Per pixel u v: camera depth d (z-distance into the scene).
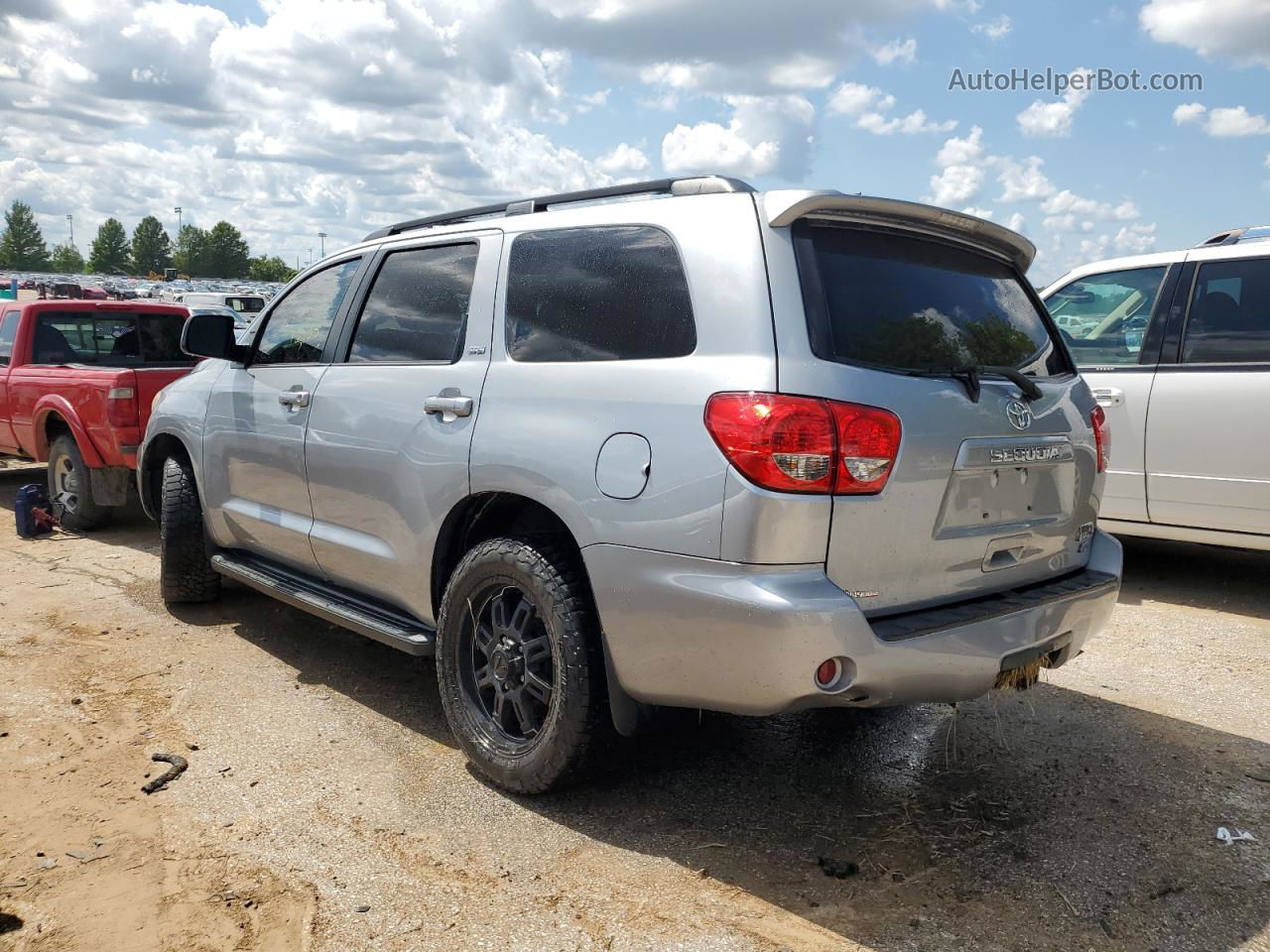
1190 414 5.53
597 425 2.94
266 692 4.22
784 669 2.56
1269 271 5.38
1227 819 3.18
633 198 3.31
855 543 2.64
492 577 3.25
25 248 183.50
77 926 2.57
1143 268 5.89
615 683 2.94
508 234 3.53
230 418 4.67
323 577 4.24
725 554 2.61
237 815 3.15
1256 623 5.30
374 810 3.19
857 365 2.71
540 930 2.56
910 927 2.59
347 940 2.51
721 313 2.78
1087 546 3.53
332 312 4.27
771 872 2.85
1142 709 4.12
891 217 3.03
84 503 7.34
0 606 5.49
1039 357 3.41
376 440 3.72
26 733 3.77
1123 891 2.77
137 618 5.27
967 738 3.81
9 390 7.99
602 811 3.20
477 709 3.41
